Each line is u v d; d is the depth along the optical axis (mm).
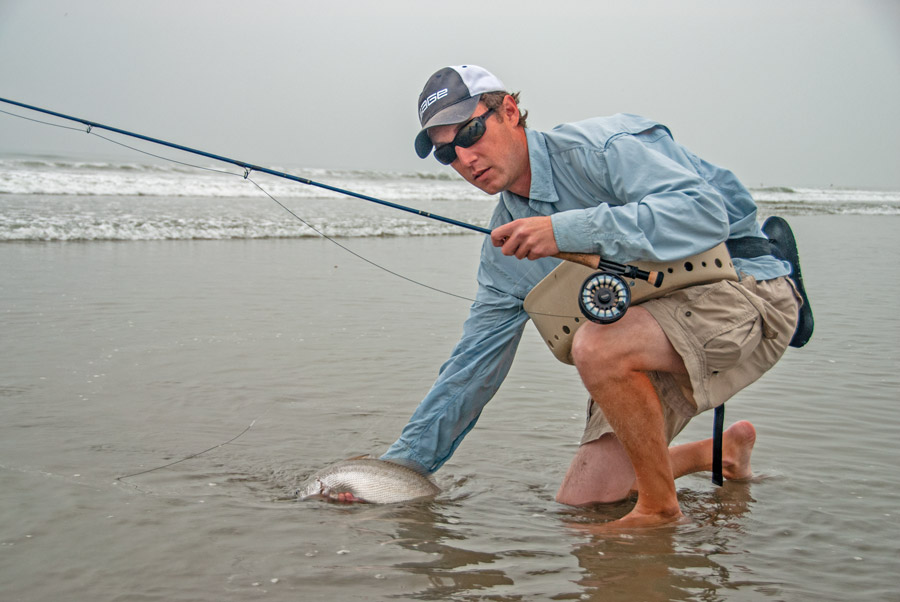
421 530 2559
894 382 4516
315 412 3881
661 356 2434
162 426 3566
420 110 2602
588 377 2465
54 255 8938
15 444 3221
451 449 3066
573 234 2312
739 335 2408
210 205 16312
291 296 7191
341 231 13375
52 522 2479
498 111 2508
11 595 2014
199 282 7695
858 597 2107
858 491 2943
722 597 2098
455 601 2053
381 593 2088
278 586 2109
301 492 2869
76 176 19578
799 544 2461
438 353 5234
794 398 4168
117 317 5910
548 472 3232
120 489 2803
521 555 2361
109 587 2074
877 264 10484
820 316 6555
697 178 2354
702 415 3957
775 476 3098
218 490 2861
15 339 5098
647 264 2434
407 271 9164
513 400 4227
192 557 2275
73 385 4141
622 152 2420
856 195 42469
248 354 4980
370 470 2881
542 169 2537
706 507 2773
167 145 2912
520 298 2881
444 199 25281
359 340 5516
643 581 2188
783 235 2699
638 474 2580
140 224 12016
